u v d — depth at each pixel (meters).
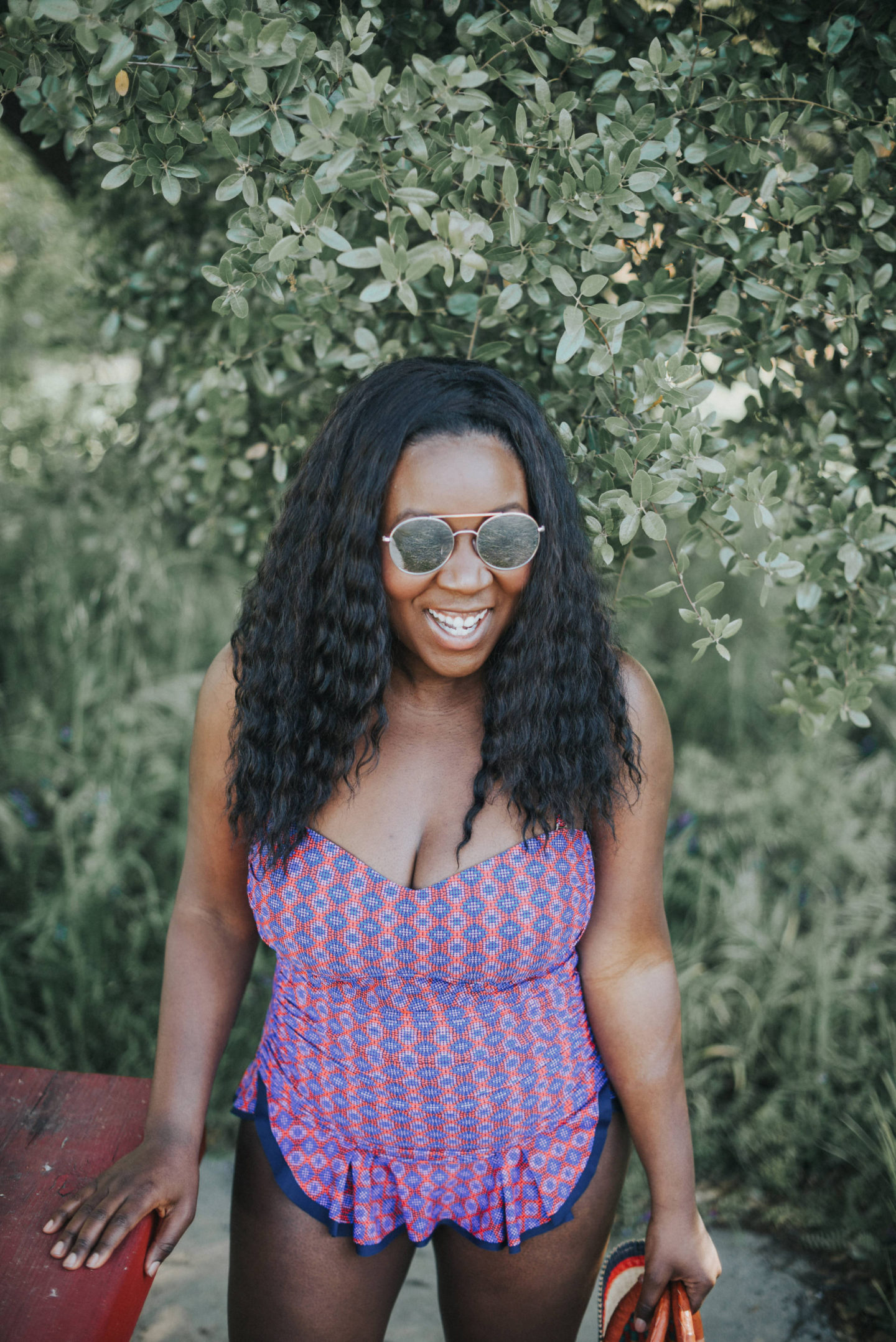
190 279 2.74
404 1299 2.48
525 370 2.11
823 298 1.92
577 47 1.76
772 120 1.83
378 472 1.43
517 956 1.48
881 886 3.42
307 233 1.67
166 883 3.65
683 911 3.54
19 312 4.52
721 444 1.83
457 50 1.81
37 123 1.83
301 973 1.53
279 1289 1.59
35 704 3.87
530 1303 1.62
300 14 1.68
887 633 2.10
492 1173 1.57
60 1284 1.38
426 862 1.49
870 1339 2.36
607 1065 1.68
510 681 1.51
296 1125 1.59
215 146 1.71
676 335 1.87
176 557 4.31
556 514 1.51
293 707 1.53
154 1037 3.08
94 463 4.07
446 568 1.41
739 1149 2.82
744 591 4.66
